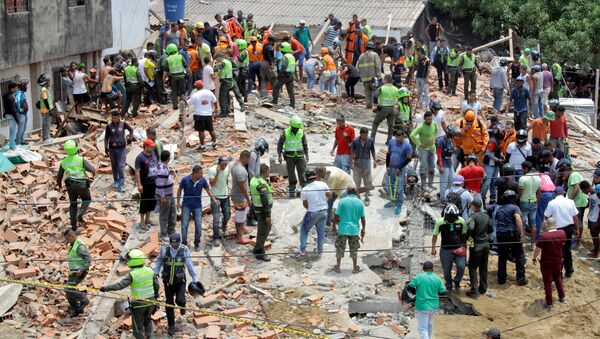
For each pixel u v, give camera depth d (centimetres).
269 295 1772
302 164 2173
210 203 2064
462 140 2242
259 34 3328
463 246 1834
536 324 1778
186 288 1777
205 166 2327
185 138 2536
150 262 1872
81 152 2491
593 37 4000
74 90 2770
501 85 3061
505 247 1903
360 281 1841
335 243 1872
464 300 1850
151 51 2873
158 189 1944
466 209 1986
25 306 1741
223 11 3994
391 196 2147
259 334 1645
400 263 1964
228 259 1912
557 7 4169
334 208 2133
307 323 1680
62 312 1719
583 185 2070
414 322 1723
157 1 4141
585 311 1838
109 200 2089
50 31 2872
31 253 1928
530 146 2208
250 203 1950
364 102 3080
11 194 2211
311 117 2822
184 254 1625
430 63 3338
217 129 2609
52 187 2264
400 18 3856
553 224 1834
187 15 3962
